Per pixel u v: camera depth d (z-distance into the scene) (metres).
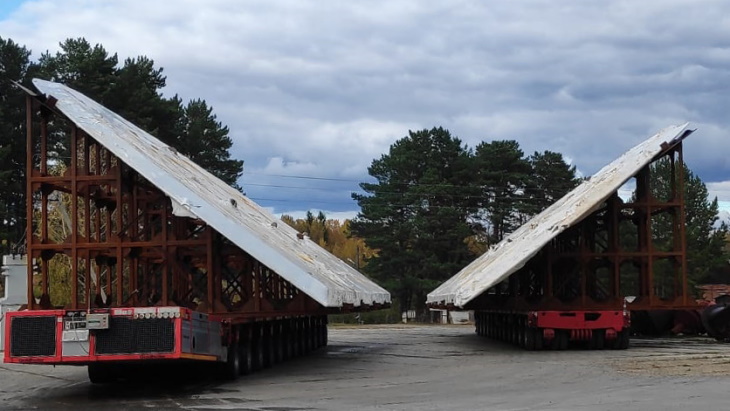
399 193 72.19
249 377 18.98
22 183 59.06
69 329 15.09
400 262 69.81
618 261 27.48
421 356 25.23
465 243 71.50
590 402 13.27
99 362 15.63
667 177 64.25
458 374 18.95
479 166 72.88
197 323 15.90
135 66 54.44
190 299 23.61
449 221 69.62
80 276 44.09
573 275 27.81
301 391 15.98
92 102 22.55
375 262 70.81
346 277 26.25
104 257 21.92
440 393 15.23
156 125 54.59
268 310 20.42
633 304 27.41
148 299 21.98
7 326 15.17
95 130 19.00
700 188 66.31
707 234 65.62
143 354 15.02
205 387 16.97
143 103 53.06
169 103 56.12
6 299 30.69
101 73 54.00
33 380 19.91
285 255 18.64
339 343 33.84
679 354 23.00
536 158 74.69
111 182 19.88
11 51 57.41
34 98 19.62
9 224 59.16
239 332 18.88
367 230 72.06
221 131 61.88
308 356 26.16
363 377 18.67
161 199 21.70
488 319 35.97
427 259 68.88
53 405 14.79
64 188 20.67
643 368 18.78
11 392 17.50
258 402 14.34
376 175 75.12
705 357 21.69
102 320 15.02
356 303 22.05
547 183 73.94
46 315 15.16
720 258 65.94
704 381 15.96
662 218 61.09
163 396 15.60
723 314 28.81
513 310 27.28
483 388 15.91
